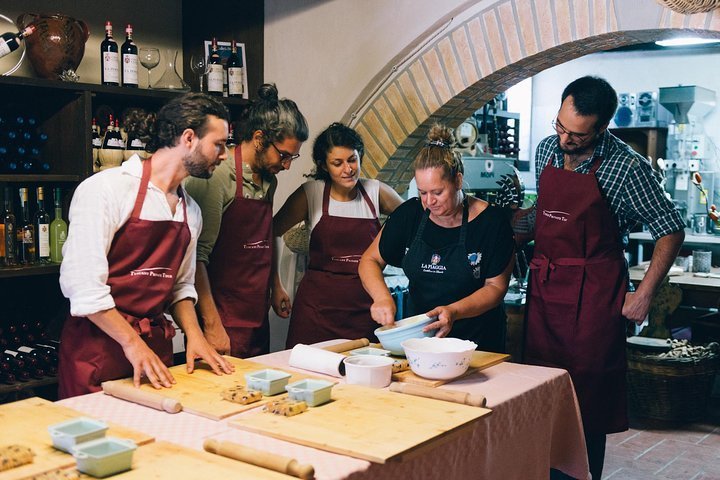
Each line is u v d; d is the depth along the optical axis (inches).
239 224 118.3
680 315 252.8
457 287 108.2
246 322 121.5
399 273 175.2
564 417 95.8
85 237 85.2
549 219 120.3
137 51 149.4
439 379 87.3
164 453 63.2
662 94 297.4
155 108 160.2
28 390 138.6
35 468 59.4
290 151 116.0
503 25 140.2
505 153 263.3
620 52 330.0
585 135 112.9
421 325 95.3
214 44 159.2
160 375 83.6
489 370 94.4
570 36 132.3
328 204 132.1
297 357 92.4
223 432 70.2
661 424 184.4
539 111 351.3
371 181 136.3
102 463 57.7
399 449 64.1
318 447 65.7
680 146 299.9
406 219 113.0
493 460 80.9
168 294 93.2
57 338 148.5
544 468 91.1
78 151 138.8
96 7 160.9
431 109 151.6
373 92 158.7
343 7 159.3
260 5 171.8
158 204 90.4
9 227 134.0
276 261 136.2
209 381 86.0
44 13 149.4
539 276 122.3
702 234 283.0
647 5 123.4
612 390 119.5
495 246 107.3
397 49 152.3
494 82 149.3
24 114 146.1
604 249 118.8
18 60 148.9
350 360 89.0
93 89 137.6
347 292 132.0
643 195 115.9
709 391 191.2
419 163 102.9
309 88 166.6
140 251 89.6
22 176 131.6
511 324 172.6
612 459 160.4
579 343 118.4
